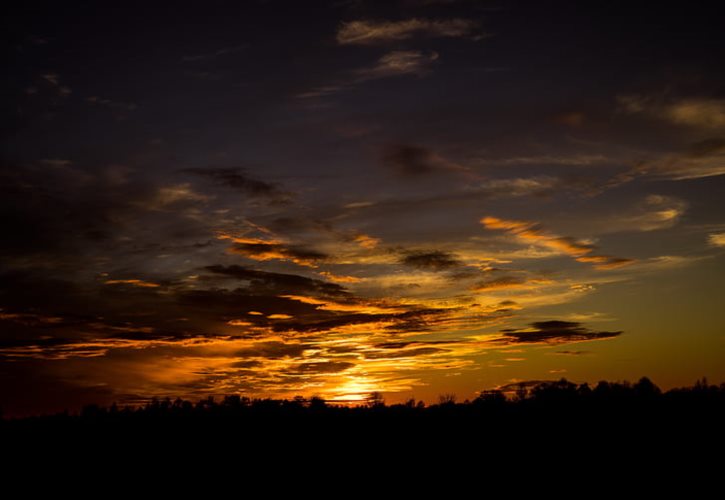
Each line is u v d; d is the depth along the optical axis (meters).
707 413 54.00
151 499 46.59
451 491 46.78
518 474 48.28
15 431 60.25
